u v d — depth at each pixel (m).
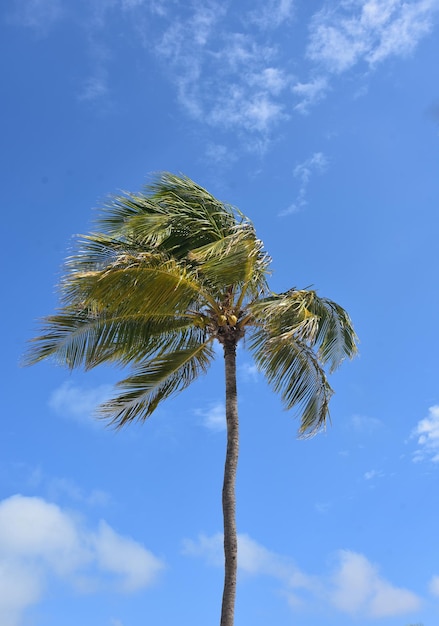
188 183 15.64
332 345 15.78
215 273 14.02
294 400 15.97
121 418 15.65
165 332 15.04
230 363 15.10
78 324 14.46
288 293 15.12
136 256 13.34
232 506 14.06
